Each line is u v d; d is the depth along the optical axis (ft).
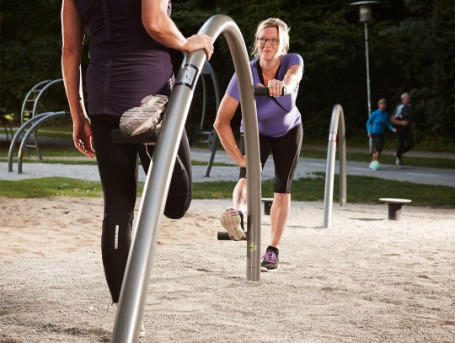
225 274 20.71
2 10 100.42
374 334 14.73
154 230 8.56
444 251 26.81
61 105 131.23
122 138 10.96
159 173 8.98
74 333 14.32
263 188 52.95
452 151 118.62
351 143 134.10
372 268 22.61
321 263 23.34
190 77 10.37
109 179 12.53
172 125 9.53
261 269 21.44
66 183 49.65
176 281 19.61
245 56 14.84
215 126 19.61
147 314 15.94
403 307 17.20
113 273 12.59
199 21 134.10
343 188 43.73
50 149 98.43
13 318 15.34
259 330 14.82
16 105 127.13
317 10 142.41
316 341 14.10
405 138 78.69
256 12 132.77
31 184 47.60
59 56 105.29
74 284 19.06
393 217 37.58
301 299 17.78
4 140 113.50
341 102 145.48
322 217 37.88
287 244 27.66
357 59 140.36
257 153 17.58
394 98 142.41
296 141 21.24
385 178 65.46
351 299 17.92
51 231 28.60
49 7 102.47
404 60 141.38
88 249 24.98
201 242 27.25
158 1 10.74
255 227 19.06
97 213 34.60
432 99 130.00
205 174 64.44
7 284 18.89
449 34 124.77
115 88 11.96
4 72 103.86
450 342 14.28
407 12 149.89
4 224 29.96
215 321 15.46
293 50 135.64
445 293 18.97
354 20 152.56
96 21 11.96
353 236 30.71
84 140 13.52
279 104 20.22
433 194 52.44
